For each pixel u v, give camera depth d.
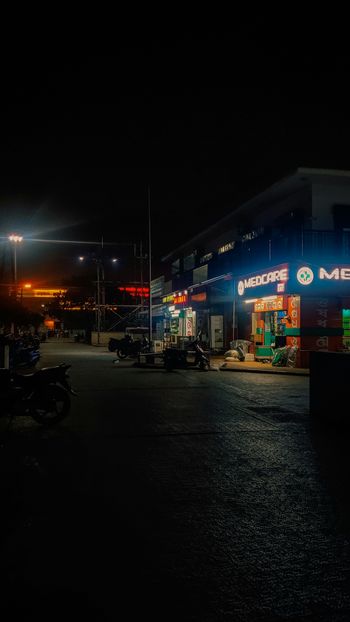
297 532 4.59
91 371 21.12
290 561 4.00
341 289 21.06
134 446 7.86
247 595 3.46
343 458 7.20
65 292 72.44
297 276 20.48
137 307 50.62
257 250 25.73
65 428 9.25
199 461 7.01
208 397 13.31
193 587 3.57
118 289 63.66
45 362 26.70
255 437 8.52
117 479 6.16
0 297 28.95
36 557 4.03
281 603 3.37
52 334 98.06
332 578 3.72
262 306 24.69
